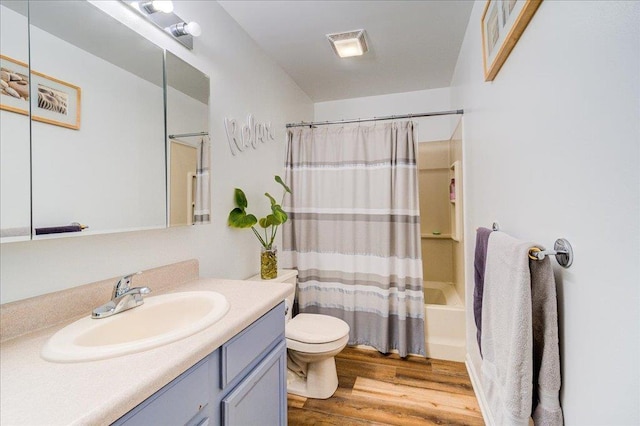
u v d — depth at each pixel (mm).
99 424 480
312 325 1805
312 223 2430
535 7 833
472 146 1761
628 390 515
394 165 2207
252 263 1948
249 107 1935
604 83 565
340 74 2570
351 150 2316
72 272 916
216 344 755
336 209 2365
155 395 601
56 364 618
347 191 2324
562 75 714
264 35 1946
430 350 2164
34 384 552
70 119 910
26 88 804
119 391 529
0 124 747
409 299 2205
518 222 1001
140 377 571
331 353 1658
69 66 910
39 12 836
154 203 1194
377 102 3096
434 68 2469
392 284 2225
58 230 868
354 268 2309
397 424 1488
